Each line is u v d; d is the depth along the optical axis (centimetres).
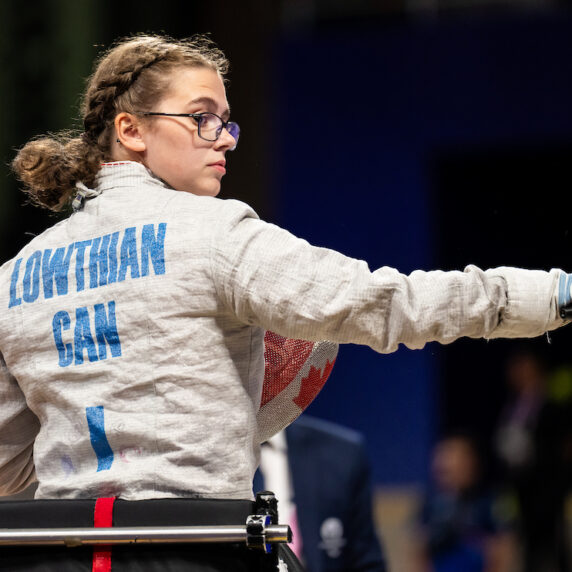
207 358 506
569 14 2739
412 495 2761
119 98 564
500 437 2388
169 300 506
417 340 489
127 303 513
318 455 989
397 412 2806
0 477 588
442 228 3150
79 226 550
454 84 2803
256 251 498
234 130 576
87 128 581
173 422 499
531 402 2381
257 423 547
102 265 527
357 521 986
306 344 586
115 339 513
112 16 2359
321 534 965
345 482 982
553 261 3123
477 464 2122
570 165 3052
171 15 2577
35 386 535
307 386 588
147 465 497
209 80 564
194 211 523
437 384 3312
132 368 507
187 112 554
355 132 2836
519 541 2212
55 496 516
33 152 592
